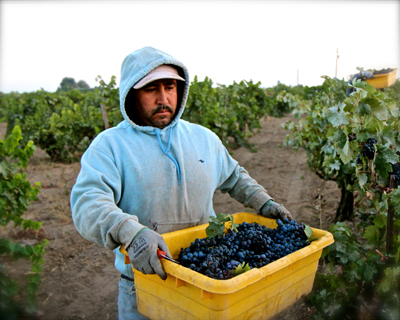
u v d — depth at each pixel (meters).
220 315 1.48
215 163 2.35
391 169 2.35
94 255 4.71
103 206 1.79
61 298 3.77
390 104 2.40
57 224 5.70
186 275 1.49
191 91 10.01
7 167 3.68
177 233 2.01
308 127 5.15
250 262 1.88
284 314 2.86
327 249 2.55
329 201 6.16
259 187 2.42
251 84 14.48
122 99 2.04
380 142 2.46
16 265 4.37
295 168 8.88
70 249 4.86
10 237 5.14
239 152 11.47
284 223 2.21
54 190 7.50
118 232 1.69
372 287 2.59
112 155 2.02
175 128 2.21
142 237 1.62
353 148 2.39
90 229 1.78
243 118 13.57
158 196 2.05
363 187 2.61
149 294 1.79
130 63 2.05
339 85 5.42
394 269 2.11
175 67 2.18
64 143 10.66
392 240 2.40
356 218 5.11
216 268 1.67
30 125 11.66
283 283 1.75
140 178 2.01
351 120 2.33
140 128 2.09
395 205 2.24
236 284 1.42
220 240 2.04
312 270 1.96
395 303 2.23
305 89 10.09
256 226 2.17
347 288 2.61
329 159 4.11
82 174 1.96
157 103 2.08
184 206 2.15
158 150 2.09
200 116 10.03
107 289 3.96
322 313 2.61
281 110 19.88
